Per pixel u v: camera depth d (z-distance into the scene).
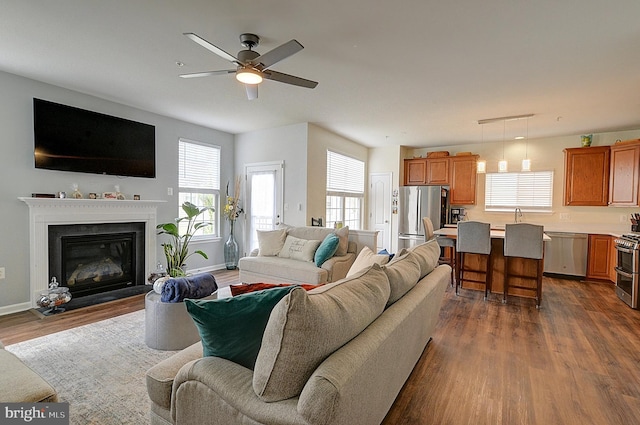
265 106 4.43
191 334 2.65
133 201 4.46
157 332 2.61
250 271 4.40
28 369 1.50
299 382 1.10
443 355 2.64
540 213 6.17
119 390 2.07
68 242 3.94
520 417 1.88
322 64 3.06
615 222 5.56
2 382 1.37
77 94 3.97
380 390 1.44
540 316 3.59
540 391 2.15
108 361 2.43
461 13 2.22
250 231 6.06
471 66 3.07
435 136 6.16
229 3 2.15
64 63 3.15
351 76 3.34
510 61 2.95
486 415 1.90
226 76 3.43
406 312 1.67
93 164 4.11
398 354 1.61
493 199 6.57
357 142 6.83
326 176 5.80
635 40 2.54
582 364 2.51
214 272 5.66
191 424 1.26
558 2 2.08
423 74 3.27
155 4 2.16
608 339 2.97
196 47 2.79
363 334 1.32
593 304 4.03
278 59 2.39
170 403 1.36
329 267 3.90
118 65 3.18
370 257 2.85
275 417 1.05
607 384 2.23
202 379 1.23
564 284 5.04
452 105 4.26
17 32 2.55
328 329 1.12
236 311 1.29
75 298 3.96
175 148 5.17
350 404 1.09
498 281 4.55
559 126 5.25
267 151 5.78
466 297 4.33
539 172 6.20
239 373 1.23
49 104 3.70
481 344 2.86
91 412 1.86
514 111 4.48
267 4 2.15
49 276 3.78
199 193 5.64
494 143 6.58
